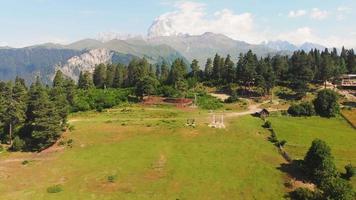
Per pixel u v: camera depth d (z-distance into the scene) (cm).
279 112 16688
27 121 15275
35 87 17638
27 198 9494
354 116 16262
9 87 16438
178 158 11675
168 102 19125
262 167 11194
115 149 12488
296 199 9700
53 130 13350
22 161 12462
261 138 13388
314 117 16225
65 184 10369
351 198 8794
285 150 12438
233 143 12762
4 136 14825
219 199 9669
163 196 9731
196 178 10569
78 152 12525
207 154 11938
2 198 9512
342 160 11881
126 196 9700
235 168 11112
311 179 10575
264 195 9862
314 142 10844
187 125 14275
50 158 12356
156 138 13225
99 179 10600
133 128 14225
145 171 10994
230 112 17138
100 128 14375
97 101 19050
